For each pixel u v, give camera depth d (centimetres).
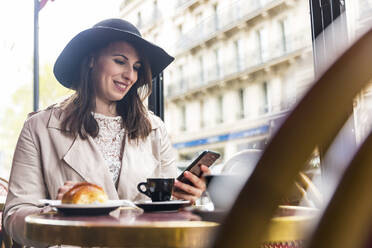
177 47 2277
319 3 144
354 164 29
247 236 28
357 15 128
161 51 150
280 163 28
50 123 130
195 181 106
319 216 30
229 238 29
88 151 130
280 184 28
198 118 2491
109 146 137
